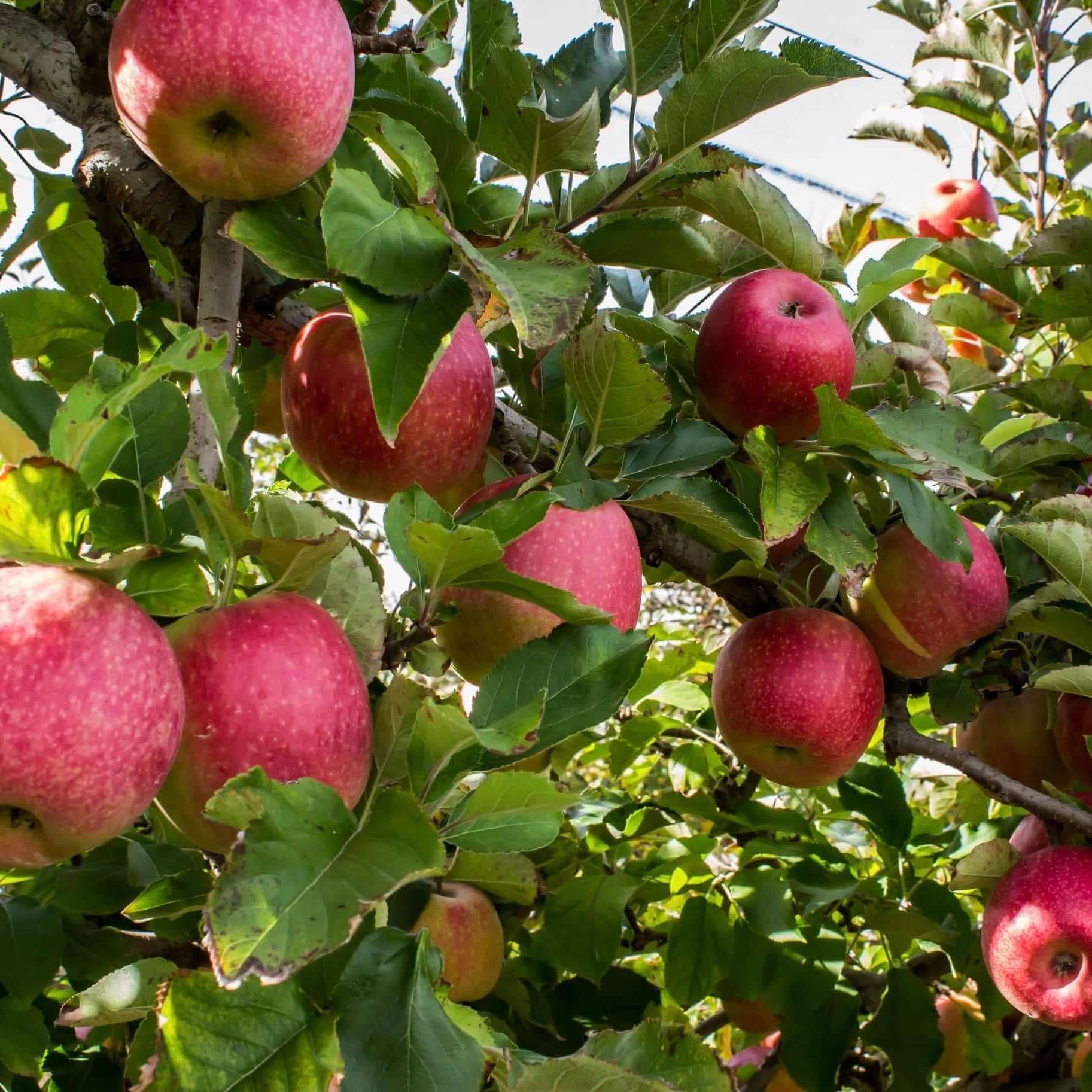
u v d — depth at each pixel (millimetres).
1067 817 1836
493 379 1521
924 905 2230
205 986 910
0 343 1218
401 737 1103
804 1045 2086
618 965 2525
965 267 2695
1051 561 1782
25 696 833
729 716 1893
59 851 922
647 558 1888
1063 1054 2441
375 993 964
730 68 1504
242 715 980
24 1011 1490
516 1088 983
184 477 1252
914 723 2871
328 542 1030
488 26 1653
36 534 903
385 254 1184
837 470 1744
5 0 1822
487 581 1201
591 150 1502
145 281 1687
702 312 2076
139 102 1214
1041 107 3254
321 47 1232
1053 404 2271
